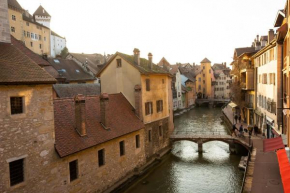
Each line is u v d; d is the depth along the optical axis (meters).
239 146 32.09
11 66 14.70
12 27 64.75
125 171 23.52
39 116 15.39
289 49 18.91
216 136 32.25
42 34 80.19
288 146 19.61
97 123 21.47
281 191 17.05
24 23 70.62
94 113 22.20
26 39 71.75
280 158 17.84
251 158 24.14
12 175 14.19
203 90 103.25
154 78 30.27
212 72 107.94
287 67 19.77
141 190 22.00
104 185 20.62
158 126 30.72
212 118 61.59
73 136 18.31
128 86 28.25
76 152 17.58
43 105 15.64
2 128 13.55
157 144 30.34
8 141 13.82
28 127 14.78
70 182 17.38
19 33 67.38
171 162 29.14
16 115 14.18
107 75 29.89
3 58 15.00
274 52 28.62
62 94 34.47
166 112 33.00
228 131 43.72
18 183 14.39
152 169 26.94
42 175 15.54
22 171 14.68
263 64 34.22
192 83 92.31
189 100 86.88
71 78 50.00
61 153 16.38
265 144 22.16
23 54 16.50
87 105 22.38
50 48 85.19
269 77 30.84
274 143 21.62
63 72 49.72
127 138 24.03
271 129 30.09
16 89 14.16
